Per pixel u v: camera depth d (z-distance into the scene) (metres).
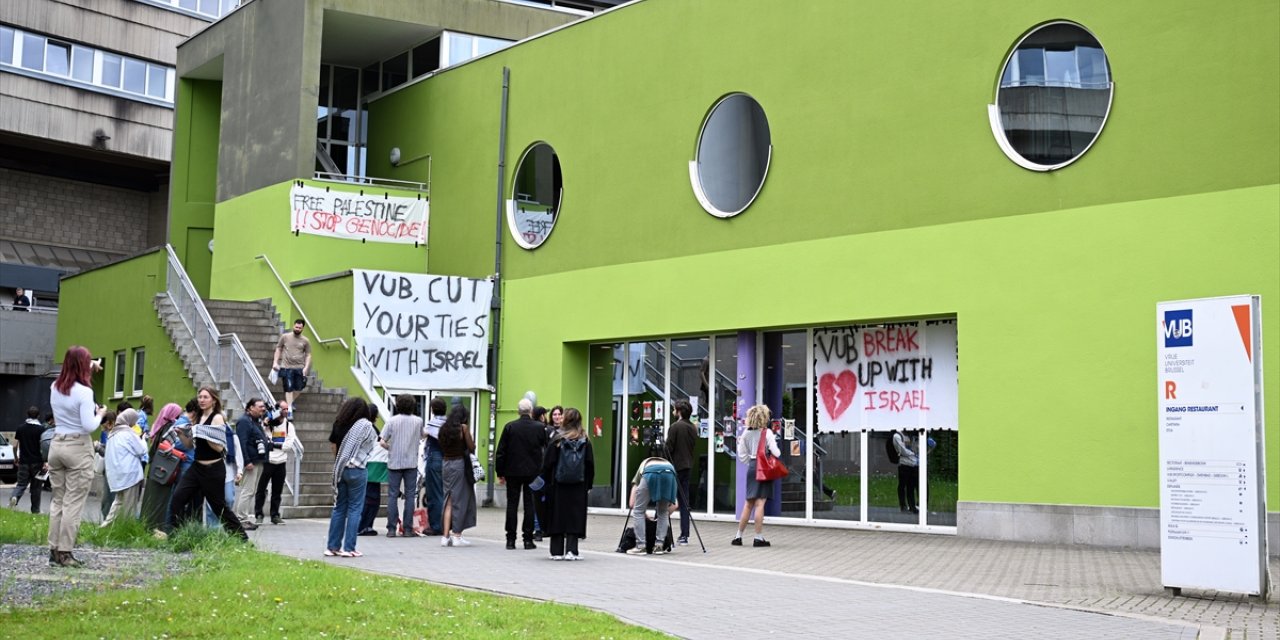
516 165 25.61
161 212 49.41
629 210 23.14
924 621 10.05
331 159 30.05
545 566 13.71
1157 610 11.02
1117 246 16.69
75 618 8.74
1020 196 17.69
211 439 13.84
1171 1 16.41
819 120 20.22
